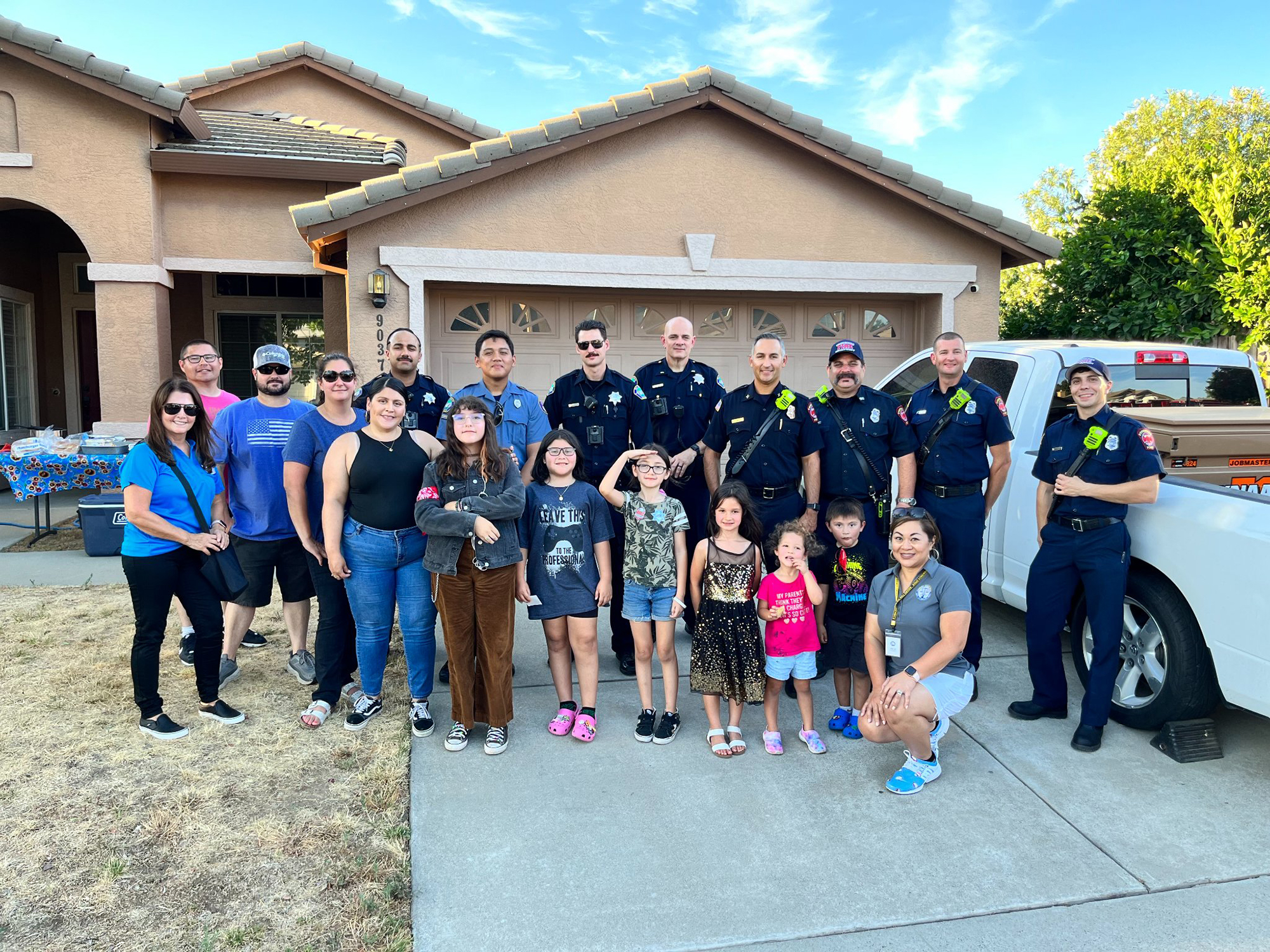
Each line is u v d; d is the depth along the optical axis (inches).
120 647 191.9
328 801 126.2
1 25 311.9
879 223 326.0
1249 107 1165.1
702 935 96.0
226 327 460.8
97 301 333.1
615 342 323.0
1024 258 334.0
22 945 94.0
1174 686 138.8
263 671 180.7
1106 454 141.0
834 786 131.4
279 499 168.1
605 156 306.3
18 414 434.9
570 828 118.3
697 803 125.6
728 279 317.7
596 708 163.3
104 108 328.8
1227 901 102.7
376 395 143.6
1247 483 157.3
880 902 102.1
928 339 339.0
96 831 117.2
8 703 161.0
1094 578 143.0
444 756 140.9
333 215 277.7
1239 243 317.4
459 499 137.5
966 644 149.4
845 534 147.6
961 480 161.9
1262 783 132.0
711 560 142.3
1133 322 343.0
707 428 180.4
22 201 331.6
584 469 158.4
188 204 343.6
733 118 313.3
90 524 273.4
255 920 98.9
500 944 94.5
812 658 141.9
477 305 312.8
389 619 152.3
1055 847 114.0
